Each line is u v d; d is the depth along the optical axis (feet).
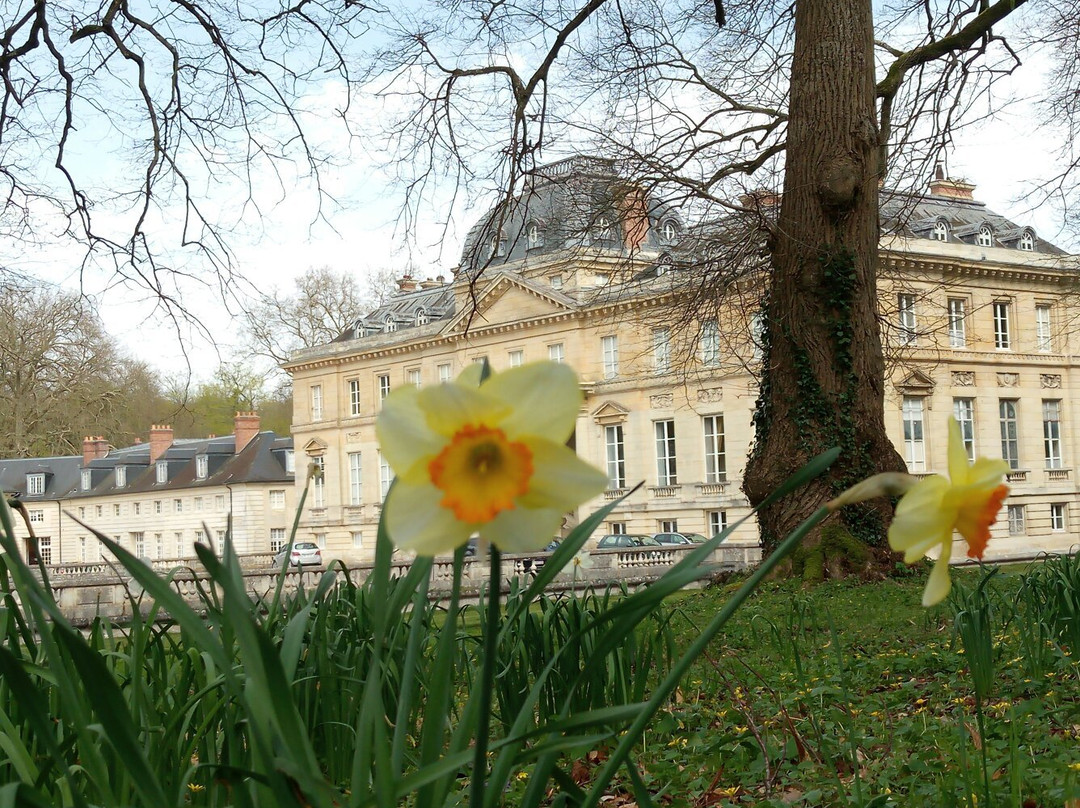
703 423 157.07
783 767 14.60
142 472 252.01
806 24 52.95
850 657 24.56
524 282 175.01
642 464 163.53
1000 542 148.56
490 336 185.06
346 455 216.33
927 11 54.65
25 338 113.19
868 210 53.26
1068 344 156.87
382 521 6.57
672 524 159.43
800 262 53.26
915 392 142.51
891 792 12.92
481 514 4.34
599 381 168.35
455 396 4.50
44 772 8.05
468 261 57.88
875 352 53.62
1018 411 153.38
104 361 126.93
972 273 148.05
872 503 52.60
